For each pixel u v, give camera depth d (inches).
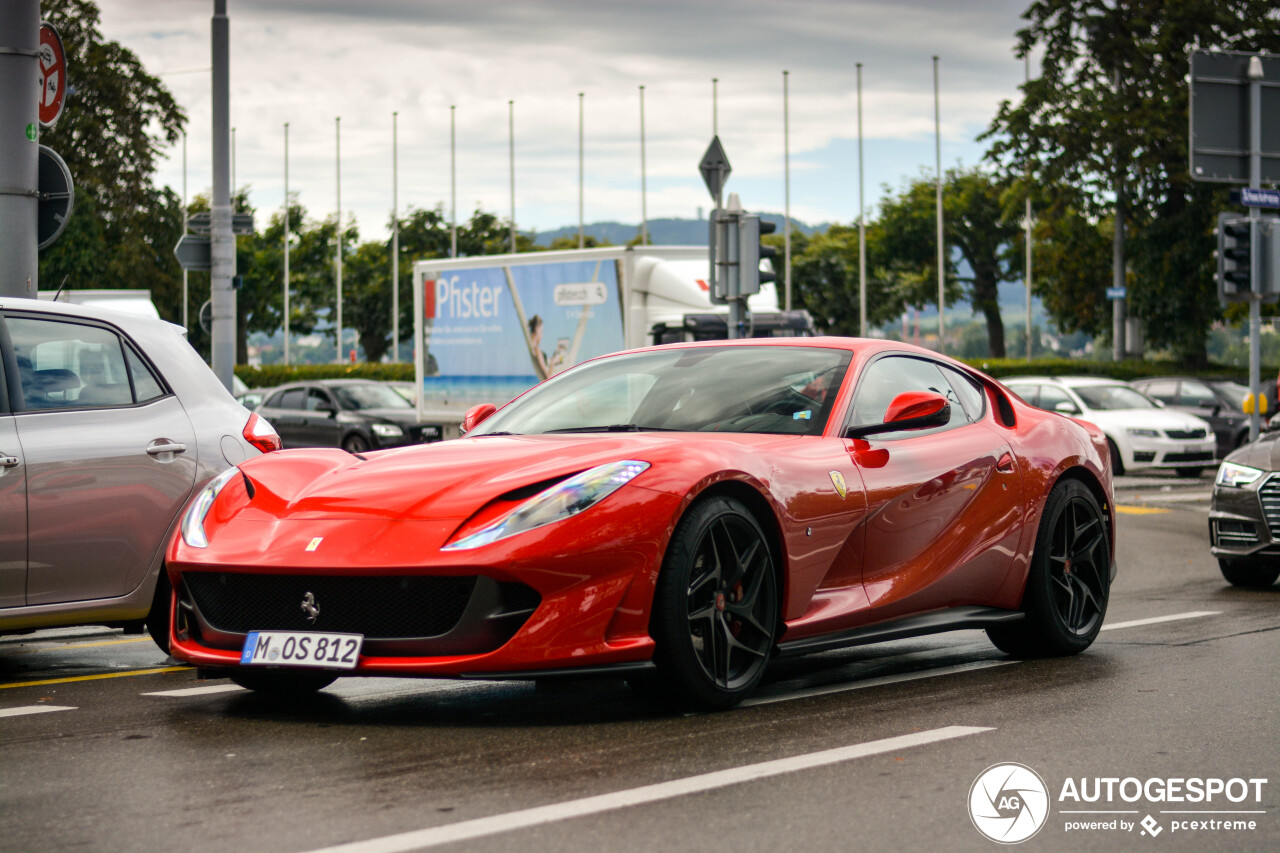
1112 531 256.5
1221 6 1569.9
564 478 177.8
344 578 173.8
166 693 209.3
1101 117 1599.4
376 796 143.1
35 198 353.7
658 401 220.5
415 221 3179.1
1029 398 888.3
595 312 764.6
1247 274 741.9
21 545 219.9
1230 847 129.7
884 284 2773.1
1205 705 193.9
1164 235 1699.1
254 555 177.6
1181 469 865.5
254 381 2182.6
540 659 169.3
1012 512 234.1
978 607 232.1
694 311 746.2
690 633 180.9
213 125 676.7
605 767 155.1
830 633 205.0
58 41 376.8
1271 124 789.9
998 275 3088.1
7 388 224.1
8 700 204.7
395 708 192.7
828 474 203.3
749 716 184.7
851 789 146.4
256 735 175.0
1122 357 1780.3
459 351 849.5
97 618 230.5
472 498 176.2
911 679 217.2
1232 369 1717.5
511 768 154.7
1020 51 1669.5
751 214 551.5
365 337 3181.6
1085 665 231.5
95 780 151.6
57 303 237.6
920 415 207.0
